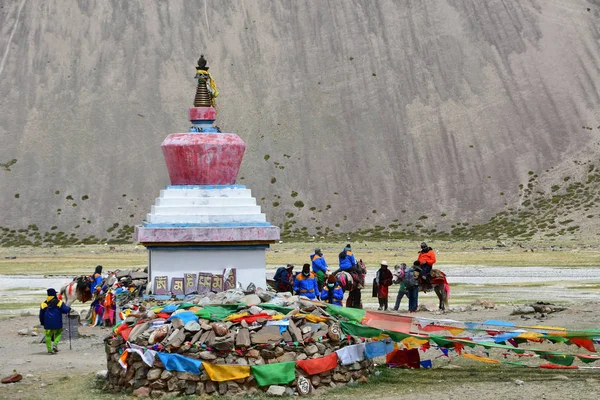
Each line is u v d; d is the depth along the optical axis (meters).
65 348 28.70
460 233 159.38
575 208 158.12
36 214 177.00
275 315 19.66
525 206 169.62
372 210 178.25
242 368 18.62
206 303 20.83
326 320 20.14
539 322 30.95
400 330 21.27
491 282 58.78
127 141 197.25
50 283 63.97
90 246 141.50
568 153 186.75
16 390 20.55
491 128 198.12
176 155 25.67
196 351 18.84
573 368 21.42
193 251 24.81
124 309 24.78
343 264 35.38
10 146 197.62
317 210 178.25
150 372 18.88
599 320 31.17
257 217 25.23
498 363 22.50
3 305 47.62
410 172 188.62
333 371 19.58
